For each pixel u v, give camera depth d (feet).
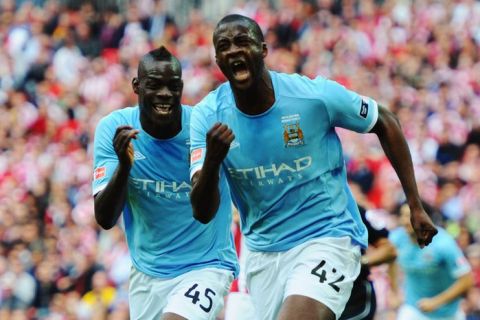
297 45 135.03
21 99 132.98
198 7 153.99
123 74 135.44
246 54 39.50
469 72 124.26
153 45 142.61
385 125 41.57
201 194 38.68
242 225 42.65
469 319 78.33
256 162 40.91
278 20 139.03
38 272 95.45
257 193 41.32
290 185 40.96
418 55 129.59
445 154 108.99
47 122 128.88
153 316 46.26
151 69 43.29
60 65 139.74
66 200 111.86
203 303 44.52
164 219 45.29
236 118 40.98
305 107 40.63
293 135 40.63
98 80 134.21
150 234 45.55
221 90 41.78
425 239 41.47
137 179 44.88
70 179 115.14
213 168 38.06
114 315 84.99
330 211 41.22
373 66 129.39
